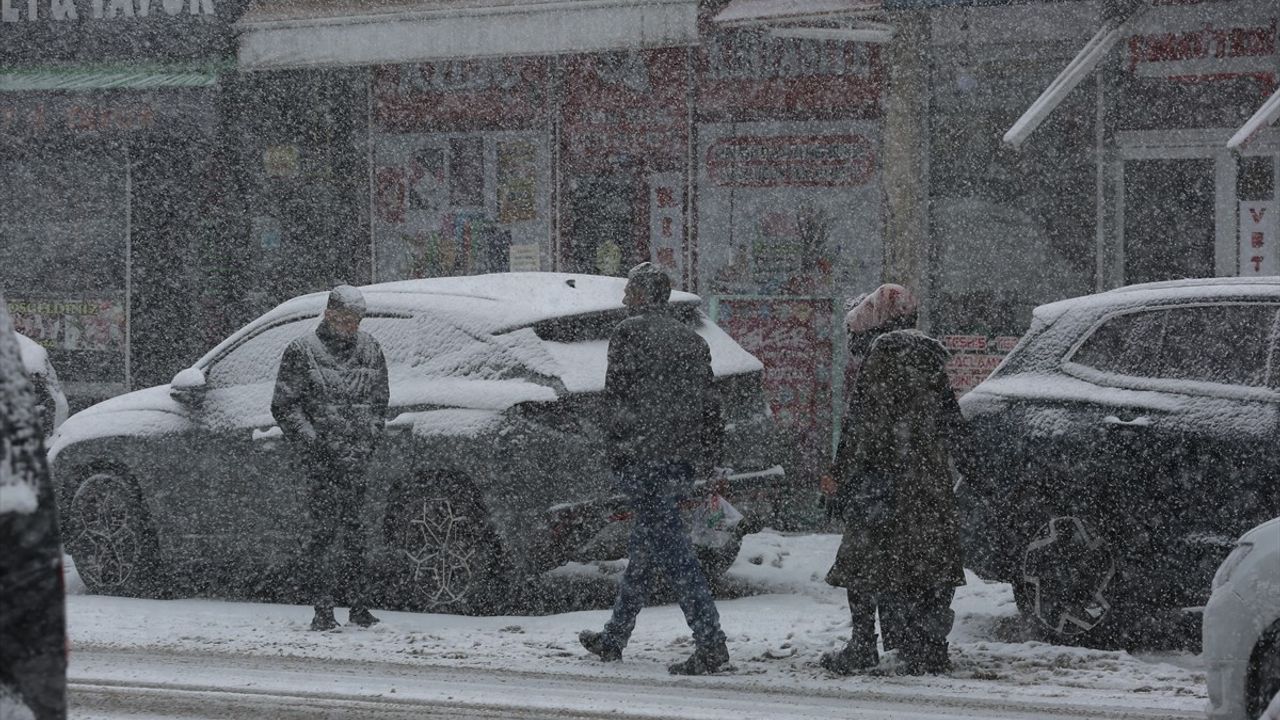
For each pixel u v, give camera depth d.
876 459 16.47
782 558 26.91
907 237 33.62
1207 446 18.09
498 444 20.73
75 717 15.12
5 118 39.34
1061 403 19.20
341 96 38.16
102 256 39.69
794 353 34.75
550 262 36.72
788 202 34.81
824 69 34.44
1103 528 18.72
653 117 35.78
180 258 39.31
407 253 37.88
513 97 36.88
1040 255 33.19
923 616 16.83
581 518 20.56
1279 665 13.23
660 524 17.05
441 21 36.53
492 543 20.88
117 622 21.02
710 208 35.41
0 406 6.50
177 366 39.47
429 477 21.30
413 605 21.72
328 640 19.45
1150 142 32.44
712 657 16.88
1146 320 19.25
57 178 39.91
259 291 38.91
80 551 24.33
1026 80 33.16
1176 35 32.12
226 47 38.38
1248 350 18.47
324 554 20.50
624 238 36.19
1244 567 13.50
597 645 17.66
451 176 37.50
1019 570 19.22
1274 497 17.70
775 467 22.80
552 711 14.95
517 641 19.11
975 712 14.78
